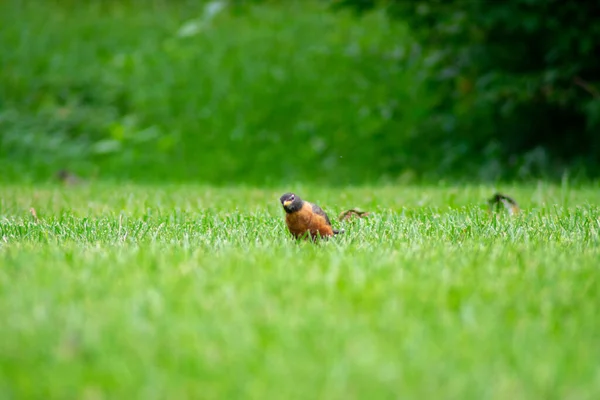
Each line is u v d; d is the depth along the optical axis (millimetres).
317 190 16047
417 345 5086
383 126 23219
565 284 6586
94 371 4738
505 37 18953
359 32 27672
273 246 8195
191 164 22906
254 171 22484
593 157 19359
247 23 29922
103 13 32094
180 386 4582
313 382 4621
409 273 6824
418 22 19438
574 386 4590
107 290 6273
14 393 4500
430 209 11742
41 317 5543
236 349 5062
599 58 18000
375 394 4488
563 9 17406
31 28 30031
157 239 9062
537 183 17031
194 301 5930
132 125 24219
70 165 22781
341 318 5602
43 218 11203
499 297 6184
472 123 21750
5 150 23312
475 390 4500
